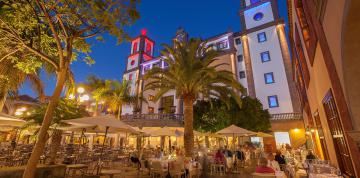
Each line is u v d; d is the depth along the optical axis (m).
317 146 14.59
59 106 10.20
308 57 10.84
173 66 15.02
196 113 21.67
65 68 5.47
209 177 12.02
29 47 5.55
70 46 5.72
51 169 7.41
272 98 29.23
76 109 11.13
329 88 7.68
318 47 8.18
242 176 12.34
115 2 5.68
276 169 8.23
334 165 8.94
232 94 15.72
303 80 15.84
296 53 15.26
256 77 31.36
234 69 32.88
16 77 10.14
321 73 8.66
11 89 10.63
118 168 14.50
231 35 35.47
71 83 10.99
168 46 15.31
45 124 4.86
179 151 12.64
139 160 12.98
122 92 28.55
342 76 5.36
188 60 14.70
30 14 6.02
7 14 5.85
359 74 4.94
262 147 27.03
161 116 30.05
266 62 31.25
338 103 6.45
